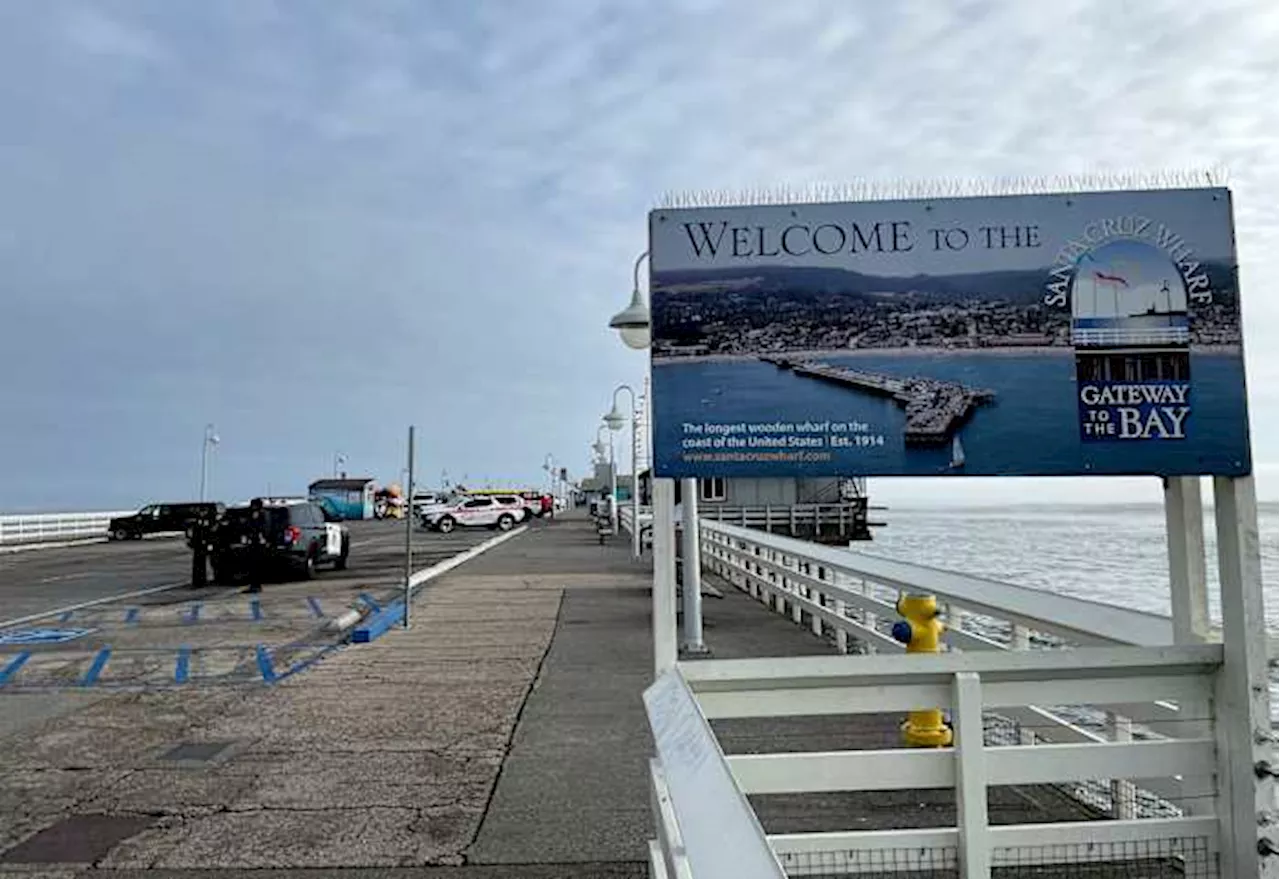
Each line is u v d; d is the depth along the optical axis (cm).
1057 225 417
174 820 535
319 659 1059
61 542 4262
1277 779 382
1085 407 411
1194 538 427
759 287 422
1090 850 400
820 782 400
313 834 509
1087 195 416
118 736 729
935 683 404
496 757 650
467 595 1670
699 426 419
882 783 400
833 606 1246
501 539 3766
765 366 420
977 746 394
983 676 400
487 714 774
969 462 412
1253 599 387
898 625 609
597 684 884
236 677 968
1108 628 493
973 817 393
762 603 1523
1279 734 465
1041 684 403
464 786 588
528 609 1452
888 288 420
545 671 952
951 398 415
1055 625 525
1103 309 414
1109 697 402
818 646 1093
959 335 416
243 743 701
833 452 416
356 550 3253
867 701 402
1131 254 413
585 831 508
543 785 587
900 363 417
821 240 423
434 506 5350
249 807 555
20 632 1359
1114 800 493
